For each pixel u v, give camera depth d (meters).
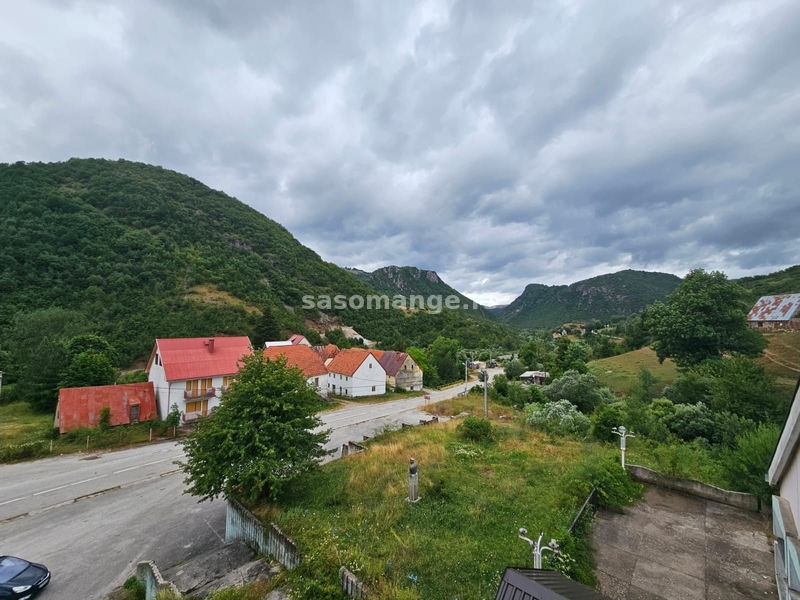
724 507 9.11
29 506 14.34
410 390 49.09
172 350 29.69
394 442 16.95
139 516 13.43
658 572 6.53
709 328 34.09
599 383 36.31
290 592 6.47
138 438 23.36
